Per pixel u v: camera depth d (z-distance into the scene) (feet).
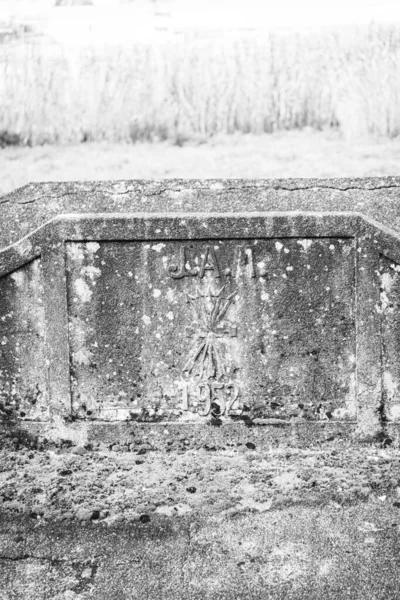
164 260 13.23
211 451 13.44
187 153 23.53
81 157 23.40
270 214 13.03
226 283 13.24
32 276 13.33
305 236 13.04
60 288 13.29
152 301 13.33
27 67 24.89
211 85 25.09
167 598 9.56
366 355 13.21
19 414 13.66
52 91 24.80
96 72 25.11
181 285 13.29
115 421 13.58
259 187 13.42
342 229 12.97
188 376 13.48
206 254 13.19
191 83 25.11
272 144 23.97
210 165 22.07
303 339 13.30
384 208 13.41
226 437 13.48
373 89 24.39
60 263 13.24
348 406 13.39
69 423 13.56
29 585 9.87
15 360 13.55
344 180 13.43
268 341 13.33
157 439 13.55
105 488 12.04
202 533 10.86
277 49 25.17
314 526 10.98
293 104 24.89
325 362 13.32
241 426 13.46
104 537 10.83
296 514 11.27
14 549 10.61
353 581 9.78
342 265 13.10
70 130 24.68
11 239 13.76
